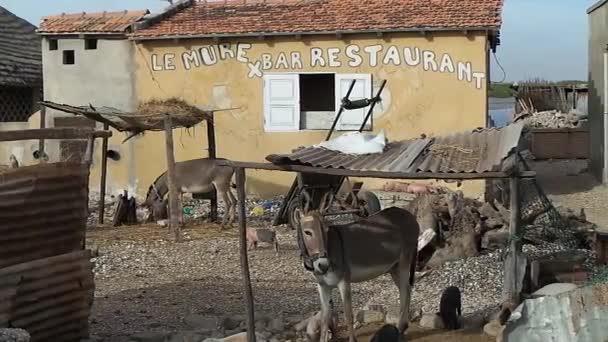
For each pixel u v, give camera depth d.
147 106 17.81
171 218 16.59
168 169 16.52
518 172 7.29
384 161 7.89
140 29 21.66
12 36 28.73
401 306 8.64
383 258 8.17
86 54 22.25
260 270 13.27
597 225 16.27
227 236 16.50
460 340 8.57
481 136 8.57
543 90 43.38
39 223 8.33
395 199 18.27
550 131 32.53
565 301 7.12
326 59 20.64
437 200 14.00
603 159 24.03
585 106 42.38
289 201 14.04
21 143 22.92
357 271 8.00
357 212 12.81
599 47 25.19
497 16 19.67
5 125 24.73
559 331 7.13
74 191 8.74
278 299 11.29
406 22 19.83
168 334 9.23
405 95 20.22
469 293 11.20
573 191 22.66
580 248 13.58
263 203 20.06
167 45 21.62
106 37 22.03
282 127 21.05
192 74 21.53
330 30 20.22
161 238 16.33
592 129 26.72
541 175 26.97
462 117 19.94
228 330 9.45
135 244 15.73
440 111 20.05
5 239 7.95
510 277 8.14
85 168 8.87
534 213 12.39
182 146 21.56
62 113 22.52
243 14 21.70
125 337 9.34
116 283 12.52
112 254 14.77
